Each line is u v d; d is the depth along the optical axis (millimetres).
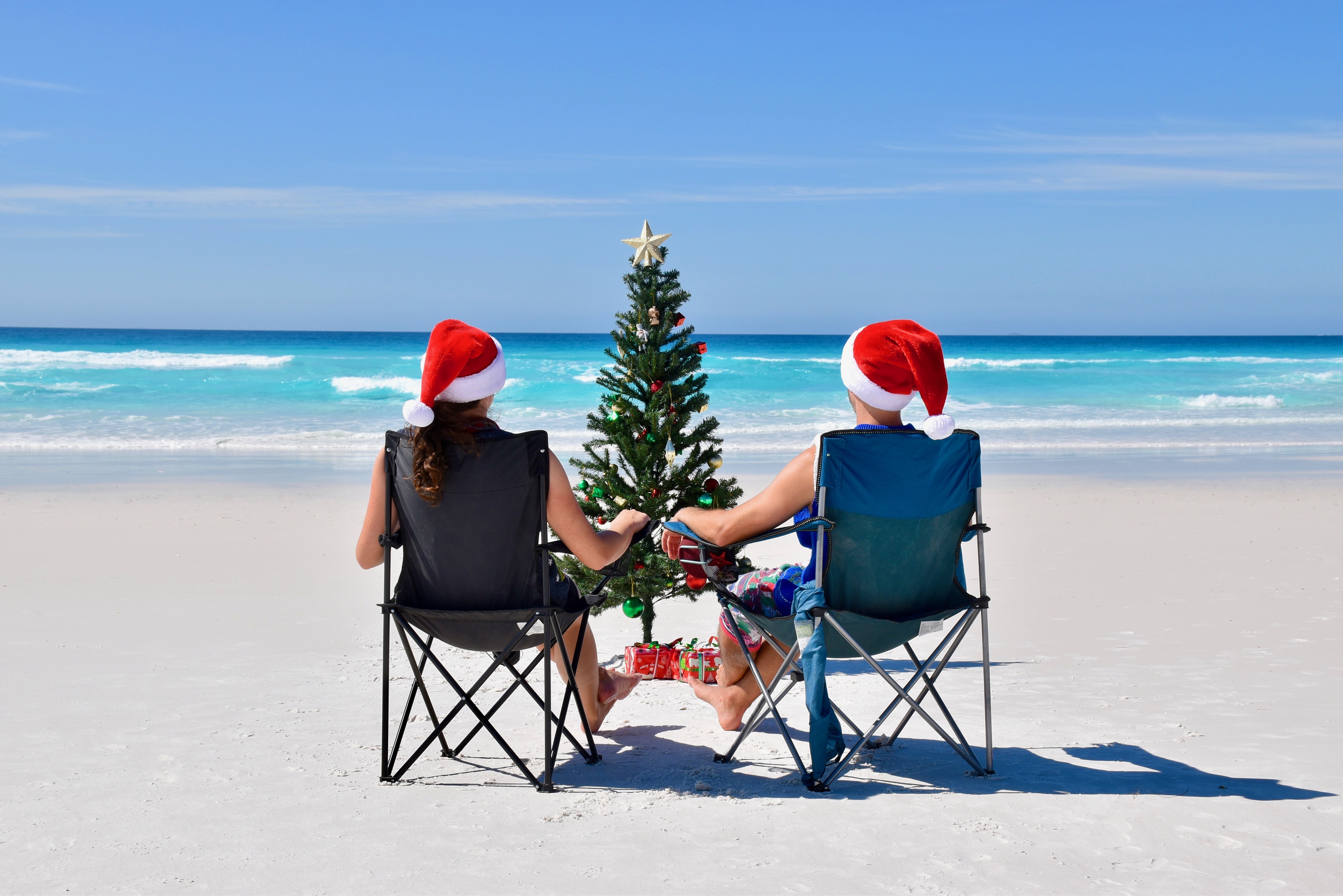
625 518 3455
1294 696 4227
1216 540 8930
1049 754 3506
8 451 16766
